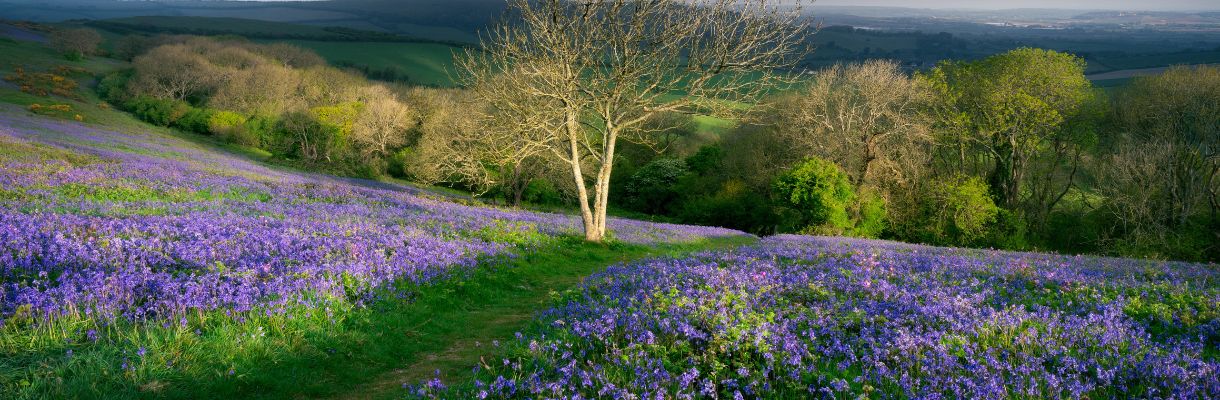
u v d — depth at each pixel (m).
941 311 10.05
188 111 96.62
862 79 56.69
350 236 17.94
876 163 55.34
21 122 59.12
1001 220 54.50
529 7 23.62
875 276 14.16
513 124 25.27
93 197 23.62
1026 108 51.50
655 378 7.36
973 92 55.66
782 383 7.59
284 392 8.53
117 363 8.05
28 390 7.14
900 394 7.23
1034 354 8.44
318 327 10.29
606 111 25.62
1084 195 56.66
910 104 56.88
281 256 14.00
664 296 10.76
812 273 14.60
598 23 23.80
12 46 144.62
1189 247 46.91
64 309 8.82
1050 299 12.18
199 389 8.06
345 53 182.62
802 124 58.97
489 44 24.92
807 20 24.11
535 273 18.67
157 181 30.28
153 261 12.01
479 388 7.32
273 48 149.38
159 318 9.30
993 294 12.24
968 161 63.81
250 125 86.69
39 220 15.34
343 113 79.06
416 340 11.17
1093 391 7.42
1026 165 58.97
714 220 67.38
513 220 30.12
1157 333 10.24
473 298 14.40
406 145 78.44
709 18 24.02
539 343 8.89
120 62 151.62
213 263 12.45
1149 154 48.62
